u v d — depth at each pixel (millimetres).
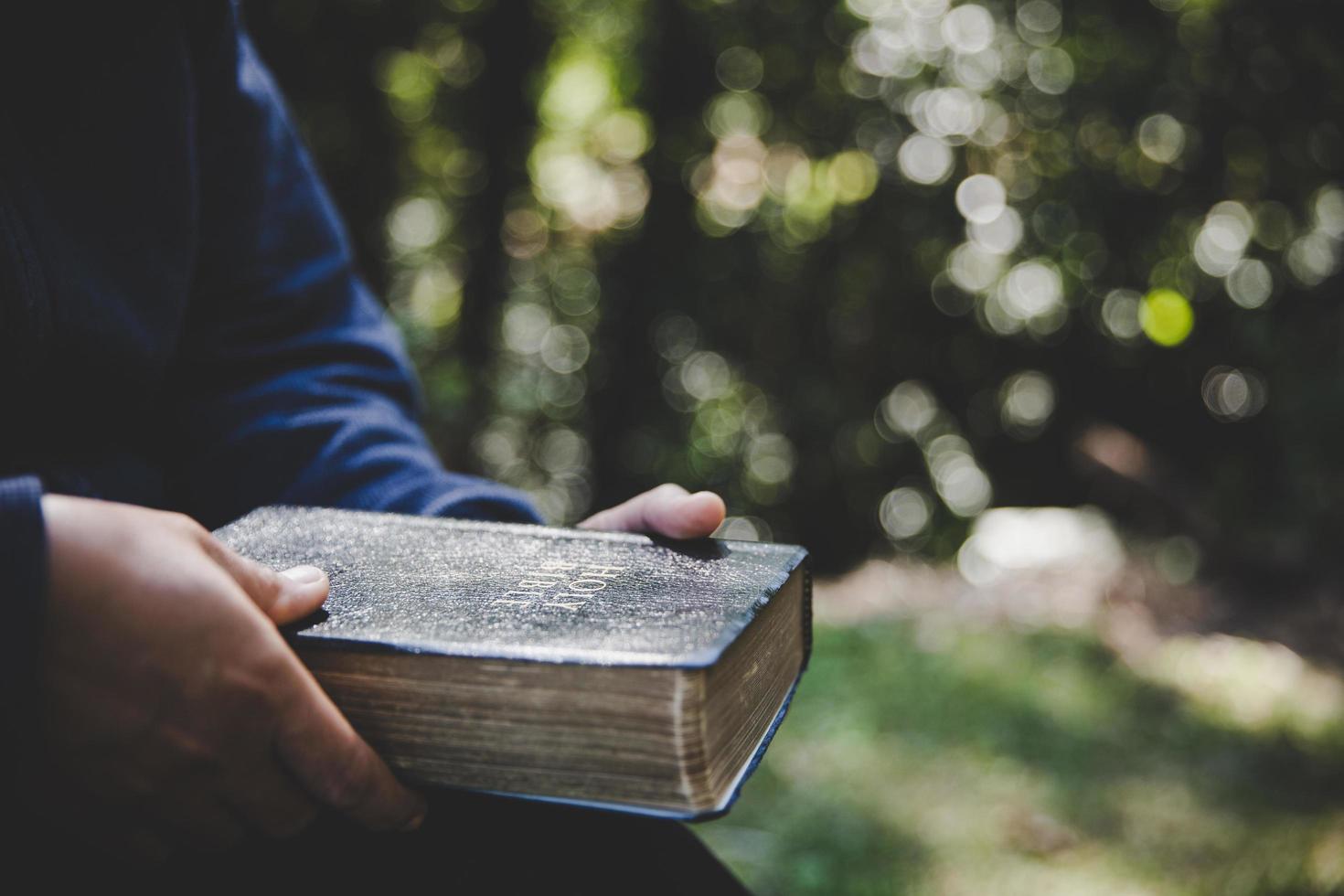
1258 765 2982
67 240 762
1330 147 6480
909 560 6797
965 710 3279
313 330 1018
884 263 8805
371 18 8086
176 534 535
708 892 726
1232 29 6707
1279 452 5434
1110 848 2461
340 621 595
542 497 9539
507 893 646
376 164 8570
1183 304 6816
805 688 3445
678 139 9266
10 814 564
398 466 931
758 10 8492
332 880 646
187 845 567
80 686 504
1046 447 8555
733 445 9336
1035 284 8336
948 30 8102
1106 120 7578
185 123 848
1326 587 4625
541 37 8898
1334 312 5863
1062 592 4871
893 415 9016
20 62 762
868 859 2355
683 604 625
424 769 575
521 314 9680
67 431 795
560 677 545
